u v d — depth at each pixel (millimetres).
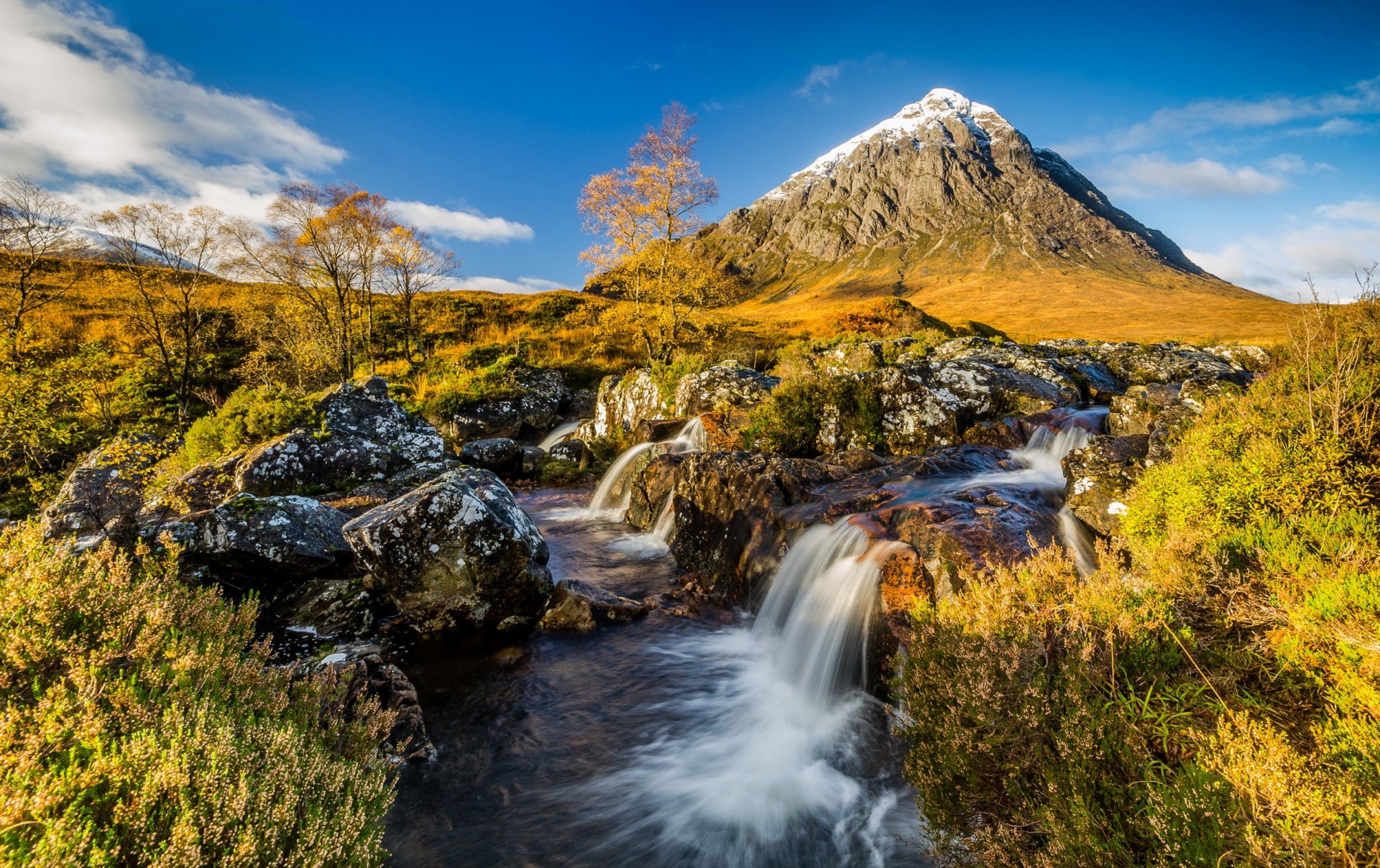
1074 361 15242
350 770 3449
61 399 16719
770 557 7887
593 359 32719
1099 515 6480
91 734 2766
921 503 7133
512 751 5156
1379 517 3834
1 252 25828
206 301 35469
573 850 4133
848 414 12617
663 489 11898
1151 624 3510
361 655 6117
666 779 4859
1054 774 3113
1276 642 3283
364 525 7117
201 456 13266
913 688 4324
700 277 28750
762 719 5727
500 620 7367
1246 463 4570
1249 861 2178
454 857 4051
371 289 31391
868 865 3963
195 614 4535
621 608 7746
